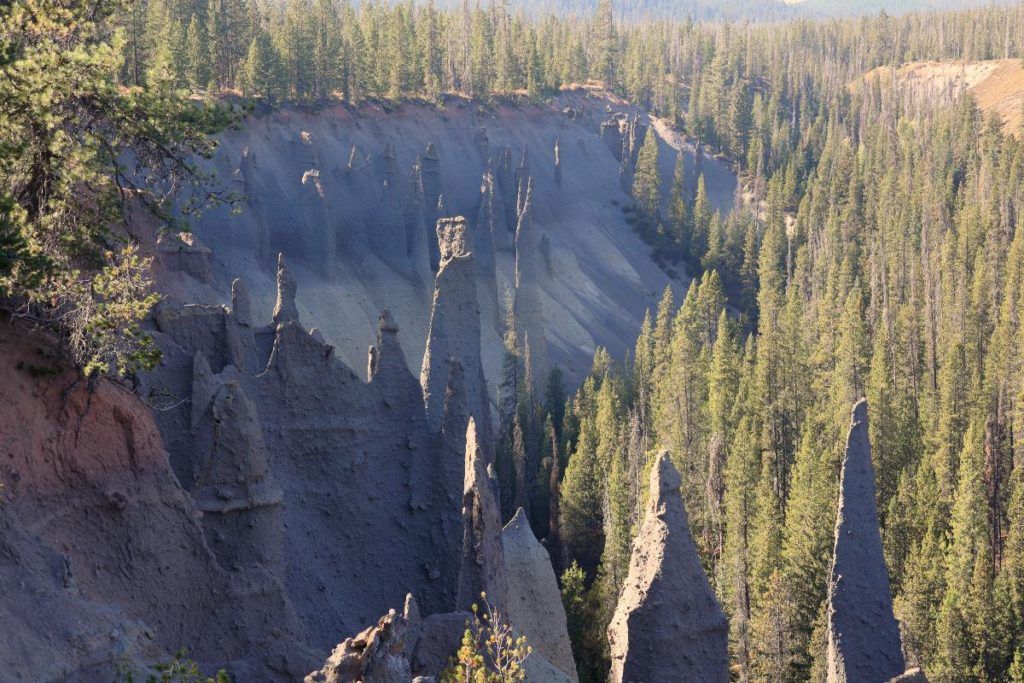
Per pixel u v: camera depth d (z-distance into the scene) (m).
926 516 69.38
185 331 35.47
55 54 22.50
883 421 83.88
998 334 103.00
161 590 23.98
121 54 23.56
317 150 151.88
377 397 37.28
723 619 30.31
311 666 24.78
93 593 22.61
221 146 134.12
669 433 94.00
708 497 80.25
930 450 83.19
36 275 21.50
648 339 140.62
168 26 153.62
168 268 49.34
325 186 144.00
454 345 58.72
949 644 55.56
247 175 135.38
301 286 133.62
